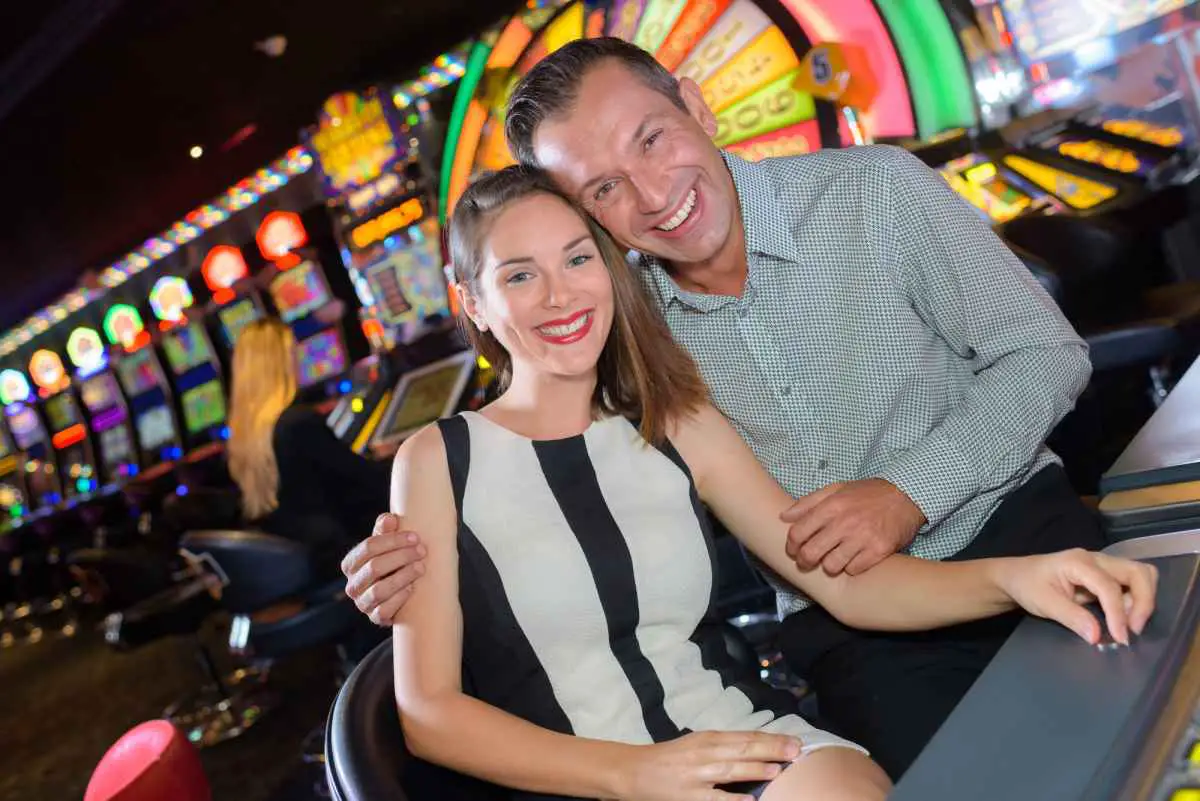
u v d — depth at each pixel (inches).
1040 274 118.3
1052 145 151.8
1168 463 43.0
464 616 50.9
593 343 52.4
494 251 52.1
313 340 260.4
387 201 213.5
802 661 63.0
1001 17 152.1
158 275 303.0
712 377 63.8
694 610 52.1
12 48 224.1
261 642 128.8
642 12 176.2
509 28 187.9
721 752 39.9
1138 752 24.7
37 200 285.4
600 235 54.8
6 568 364.8
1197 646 29.8
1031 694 28.9
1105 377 139.2
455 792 47.7
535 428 54.1
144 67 229.0
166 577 167.6
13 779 164.6
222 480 279.0
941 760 26.4
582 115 56.1
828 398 62.4
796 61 163.9
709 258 60.7
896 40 155.3
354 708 45.7
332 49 238.4
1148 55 143.8
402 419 212.7
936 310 61.4
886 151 60.7
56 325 347.9
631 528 51.6
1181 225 142.5
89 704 197.3
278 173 251.8
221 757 144.9
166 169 285.1
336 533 133.6
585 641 50.0
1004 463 56.3
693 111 61.7
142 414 329.7
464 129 196.9
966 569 47.1
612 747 42.6
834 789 39.6
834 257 60.1
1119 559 35.9
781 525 54.9
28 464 374.0
